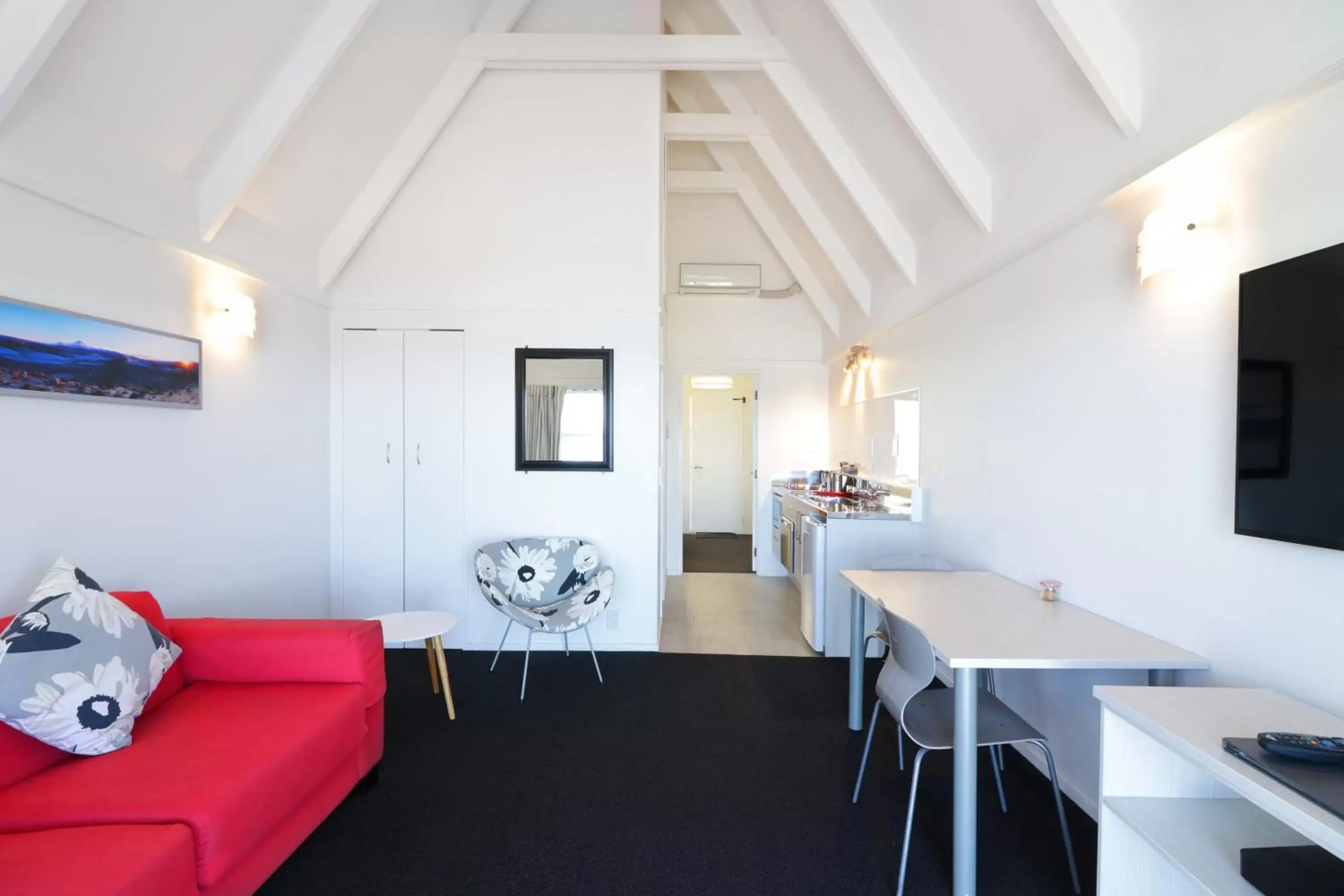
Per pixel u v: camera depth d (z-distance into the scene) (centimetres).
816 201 448
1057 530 233
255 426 309
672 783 233
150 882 124
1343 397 126
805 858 192
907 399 394
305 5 251
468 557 376
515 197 374
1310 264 133
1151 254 174
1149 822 133
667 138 451
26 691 155
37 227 201
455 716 287
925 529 361
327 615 373
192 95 238
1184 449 176
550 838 200
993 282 282
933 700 214
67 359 210
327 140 311
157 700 199
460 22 337
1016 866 189
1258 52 145
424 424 374
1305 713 132
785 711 296
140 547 243
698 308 604
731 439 886
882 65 271
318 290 357
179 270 261
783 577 591
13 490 195
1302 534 135
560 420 375
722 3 363
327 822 207
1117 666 167
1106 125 200
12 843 129
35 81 193
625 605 378
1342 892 106
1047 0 184
